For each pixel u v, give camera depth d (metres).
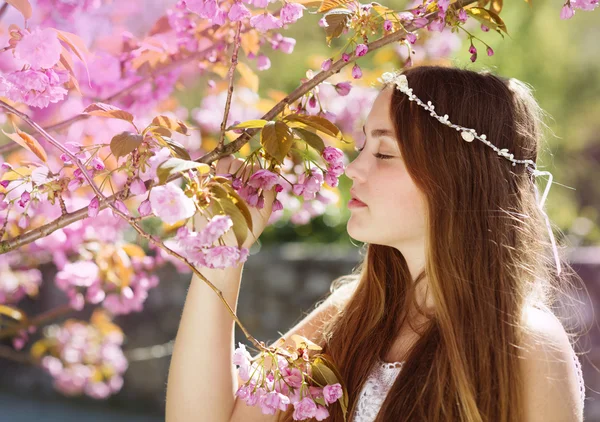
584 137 7.21
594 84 6.80
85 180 1.58
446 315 1.66
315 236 5.40
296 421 1.73
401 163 1.69
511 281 1.67
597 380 4.33
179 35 2.07
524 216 1.71
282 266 5.09
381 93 1.72
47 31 1.55
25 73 1.55
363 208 1.71
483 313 1.65
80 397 5.46
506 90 1.73
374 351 1.76
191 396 1.71
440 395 1.63
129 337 5.34
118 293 2.42
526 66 6.15
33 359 3.04
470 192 1.68
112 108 1.54
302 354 1.59
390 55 2.59
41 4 2.16
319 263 5.04
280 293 5.07
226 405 1.72
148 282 2.42
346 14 1.62
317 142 1.52
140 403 5.32
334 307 1.91
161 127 1.55
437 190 1.67
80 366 3.10
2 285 2.66
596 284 4.43
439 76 1.71
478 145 1.69
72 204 2.11
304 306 5.03
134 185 1.50
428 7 1.66
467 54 4.61
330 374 1.58
